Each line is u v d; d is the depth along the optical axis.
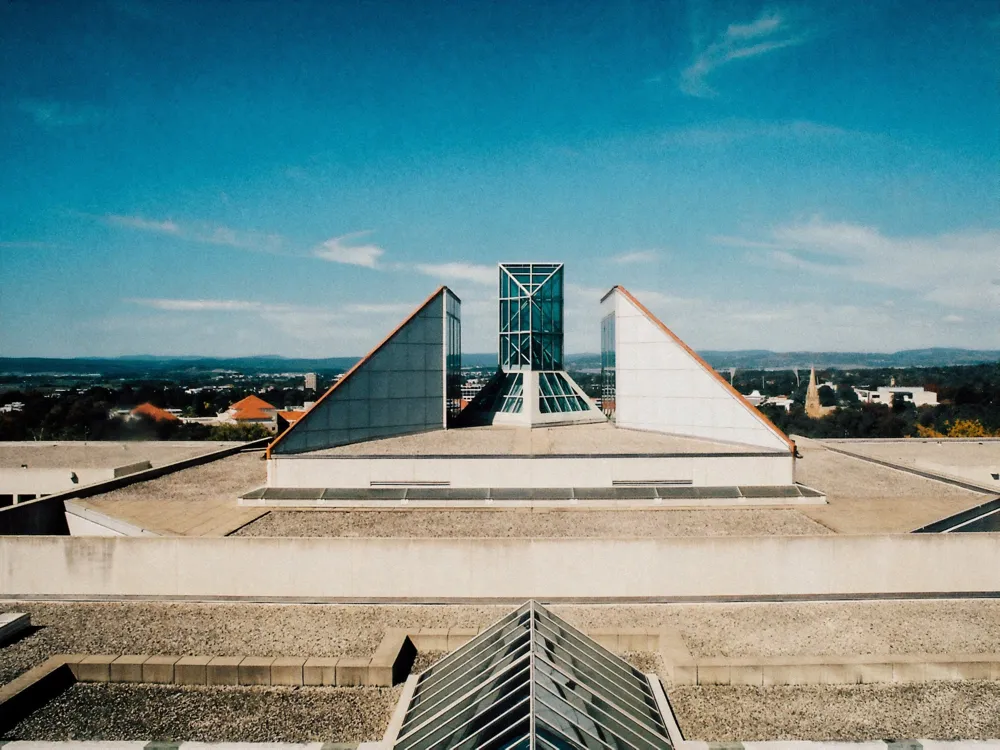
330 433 41.12
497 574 29.50
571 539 29.39
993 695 21.42
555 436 44.97
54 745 18.50
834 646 24.61
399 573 29.53
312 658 22.83
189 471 46.84
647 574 29.41
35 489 49.81
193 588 29.72
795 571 29.39
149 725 19.86
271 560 29.67
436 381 47.56
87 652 24.28
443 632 24.55
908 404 176.25
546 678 18.28
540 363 54.47
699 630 25.97
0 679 22.28
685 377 43.62
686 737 19.31
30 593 29.97
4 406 152.25
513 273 54.62
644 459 38.06
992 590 29.50
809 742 18.42
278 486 38.34
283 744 18.53
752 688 21.95
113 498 38.81
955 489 40.50
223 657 22.95
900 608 27.98
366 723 20.09
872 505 36.88
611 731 17.59
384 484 38.28
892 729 19.61
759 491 37.22
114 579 29.86
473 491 37.53
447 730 17.86
